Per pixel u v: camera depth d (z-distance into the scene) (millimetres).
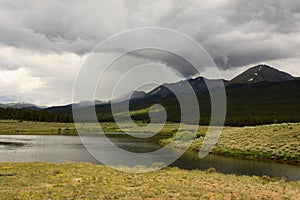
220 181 19922
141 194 15164
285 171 30922
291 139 45375
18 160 35906
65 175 20750
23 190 15820
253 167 33406
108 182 18453
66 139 71125
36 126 135375
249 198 14961
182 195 15250
